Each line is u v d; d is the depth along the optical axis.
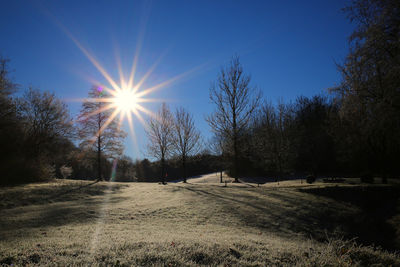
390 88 16.44
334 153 45.84
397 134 20.64
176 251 5.50
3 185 24.25
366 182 29.67
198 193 22.12
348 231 14.70
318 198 20.95
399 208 18.73
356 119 21.27
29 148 30.95
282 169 37.41
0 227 10.59
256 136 40.75
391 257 5.83
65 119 35.62
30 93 33.22
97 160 34.53
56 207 15.57
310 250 6.17
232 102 33.09
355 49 17.62
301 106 58.62
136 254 5.20
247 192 22.61
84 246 6.11
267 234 11.58
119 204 17.06
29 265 4.69
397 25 15.36
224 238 7.84
